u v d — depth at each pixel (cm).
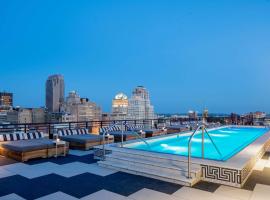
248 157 473
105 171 489
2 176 453
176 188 388
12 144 616
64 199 342
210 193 366
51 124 935
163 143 812
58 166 532
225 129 1326
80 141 757
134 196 354
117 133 941
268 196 353
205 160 447
